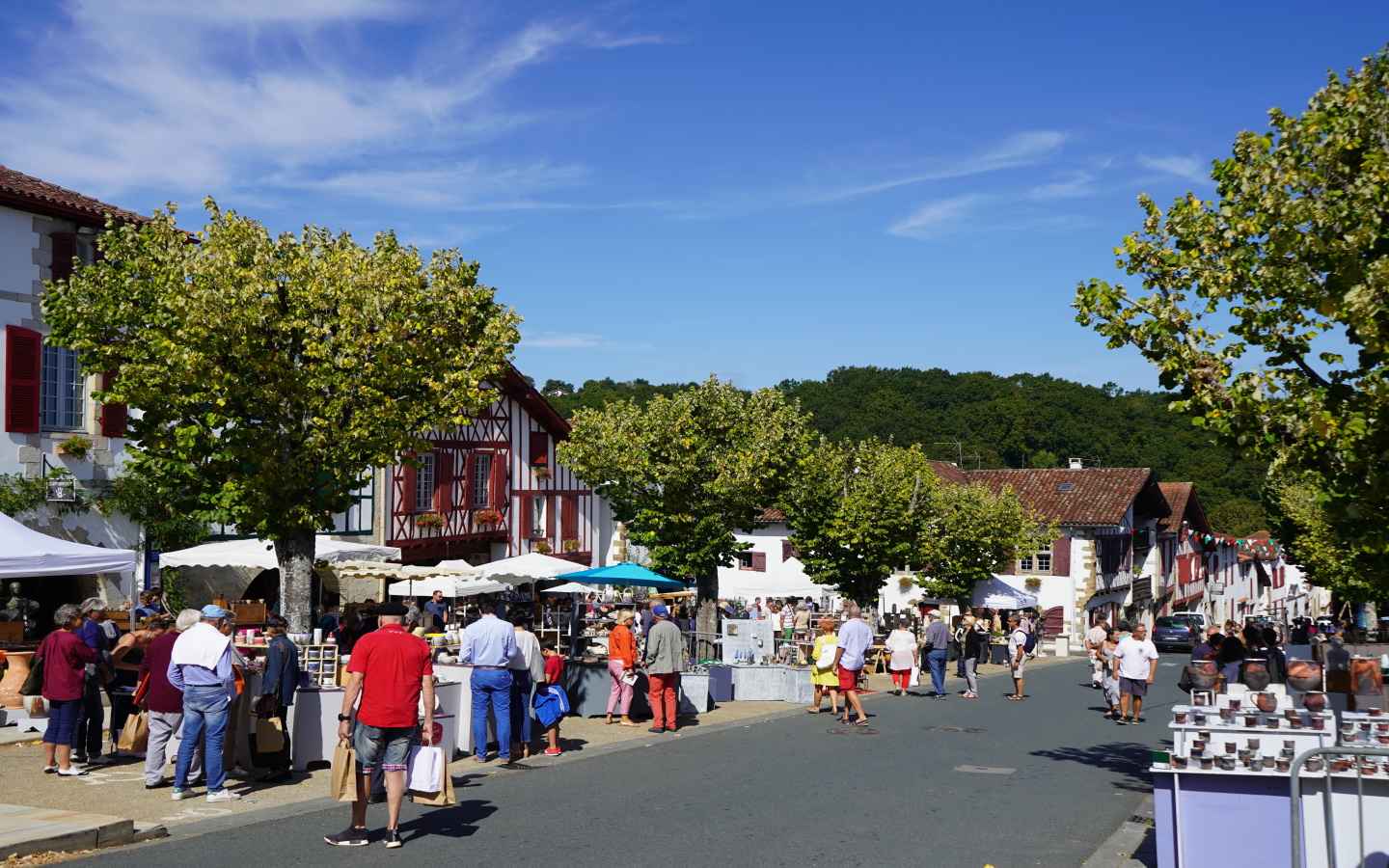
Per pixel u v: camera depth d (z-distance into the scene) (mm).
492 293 18703
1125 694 18375
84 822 8352
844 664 17422
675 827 9227
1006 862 8305
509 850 8359
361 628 19656
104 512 21500
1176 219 10047
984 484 38281
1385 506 8430
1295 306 9273
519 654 13039
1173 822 7168
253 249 16922
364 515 29094
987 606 39656
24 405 20297
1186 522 64312
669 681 16000
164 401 16359
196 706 10008
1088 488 51312
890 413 100812
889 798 10781
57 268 21078
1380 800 6648
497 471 34594
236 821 9211
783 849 8492
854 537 32750
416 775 8664
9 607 19516
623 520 30922
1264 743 7004
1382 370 8516
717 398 30000
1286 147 9516
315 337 16750
